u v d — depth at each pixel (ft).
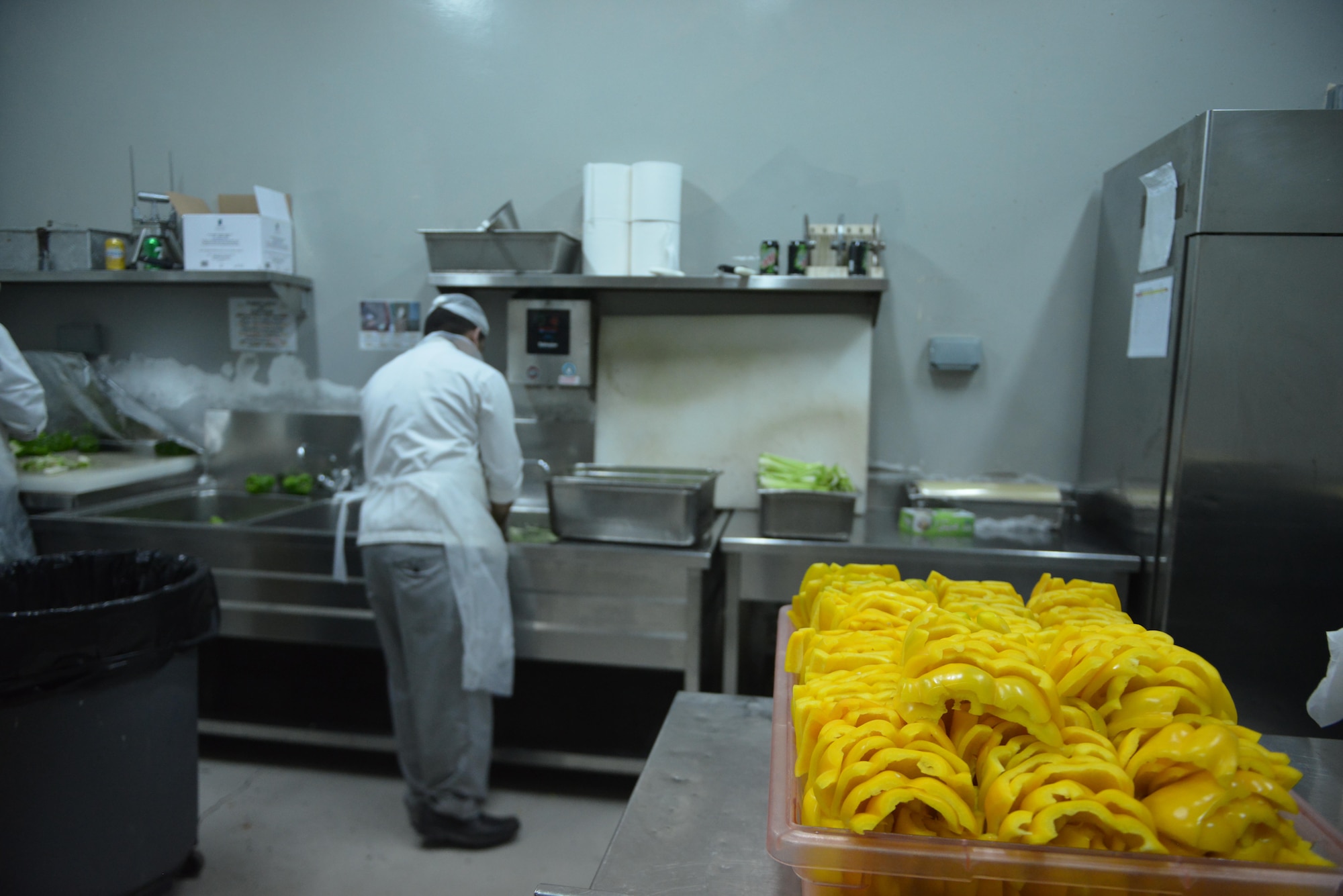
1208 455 7.06
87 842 6.01
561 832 8.18
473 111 10.19
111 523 8.86
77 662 5.74
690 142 9.82
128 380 11.17
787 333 9.72
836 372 9.64
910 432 9.77
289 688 10.11
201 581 6.54
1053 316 9.39
